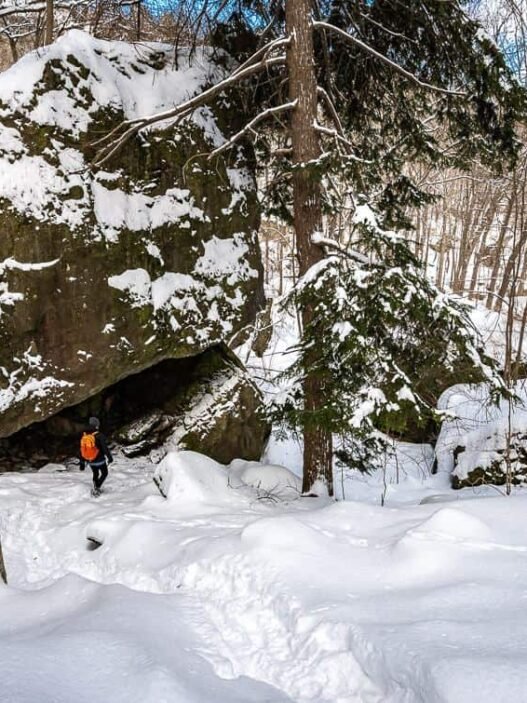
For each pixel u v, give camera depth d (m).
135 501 8.56
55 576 6.73
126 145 9.74
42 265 8.77
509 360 10.30
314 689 3.81
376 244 7.21
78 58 9.41
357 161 8.11
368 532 5.89
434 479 12.52
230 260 11.45
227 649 4.46
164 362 11.84
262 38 9.94
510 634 3.52
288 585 4.84
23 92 8.69
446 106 9.47
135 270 9.80
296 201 9.09
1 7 12.52
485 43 8.05
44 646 3.96
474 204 25.17
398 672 3.39
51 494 9.02
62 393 9.05
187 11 9.67
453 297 7.82
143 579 5.92
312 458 9.30
